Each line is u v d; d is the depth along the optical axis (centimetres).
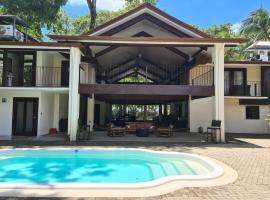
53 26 2998
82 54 1692
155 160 1118
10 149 1158
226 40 1475
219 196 584
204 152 1144
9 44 1466
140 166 1052
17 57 1783
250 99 2073
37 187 614
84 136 1495
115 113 3281
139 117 3647
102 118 2583
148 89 1558
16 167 1027
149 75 2712
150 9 1636
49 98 1850
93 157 1170
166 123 2245
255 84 2084
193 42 1494
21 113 1684
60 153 1168
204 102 2088
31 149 1163
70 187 616
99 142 1420
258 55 2411
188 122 2116
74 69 1503
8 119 1678
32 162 1102
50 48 1492
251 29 3325
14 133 1678
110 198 563
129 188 621
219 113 1509
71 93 1496
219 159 993
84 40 1476
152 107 3725
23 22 1995
